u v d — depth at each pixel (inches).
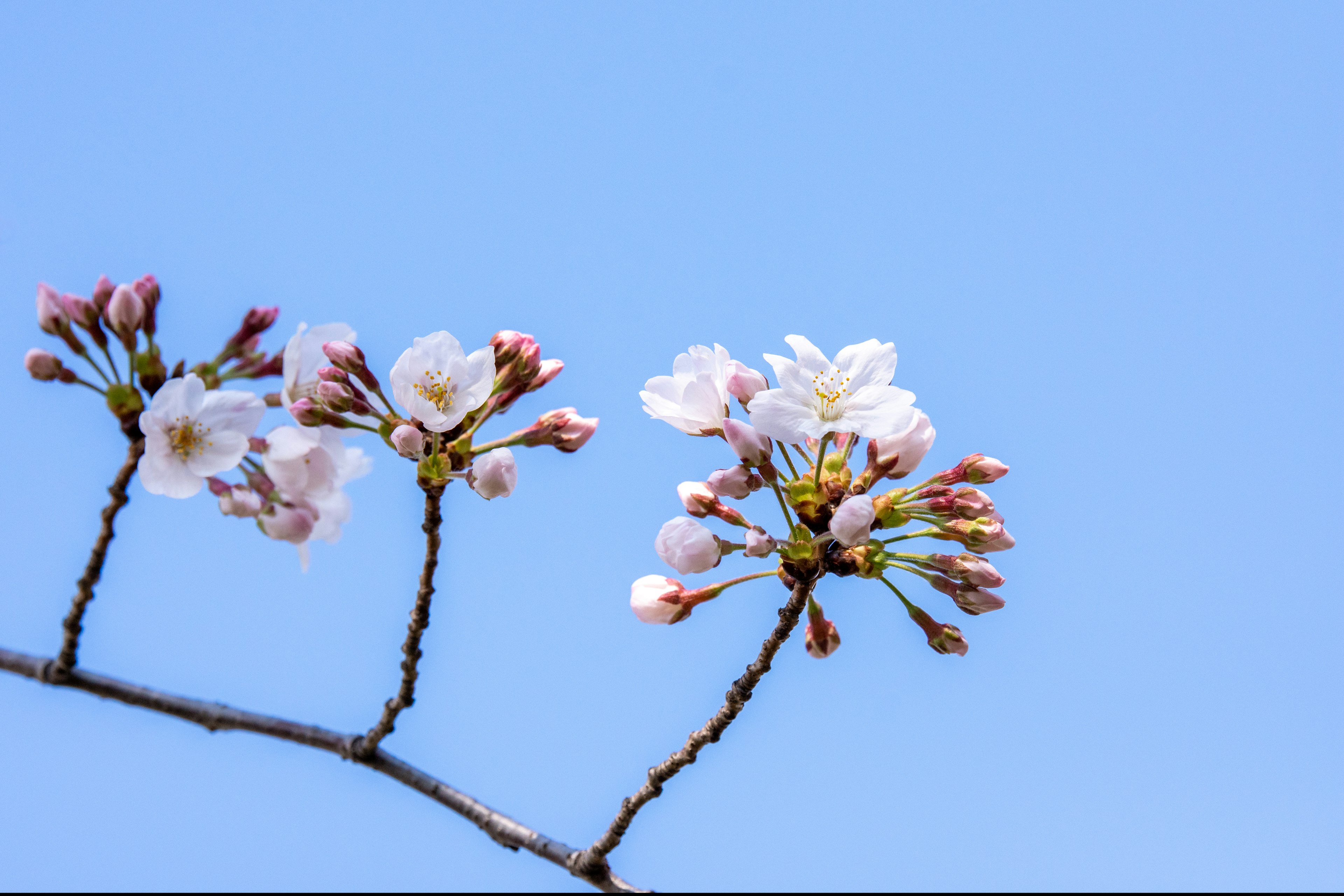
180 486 157.4
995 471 145.2
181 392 158.7
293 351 164.7
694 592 148.6
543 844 169.3
